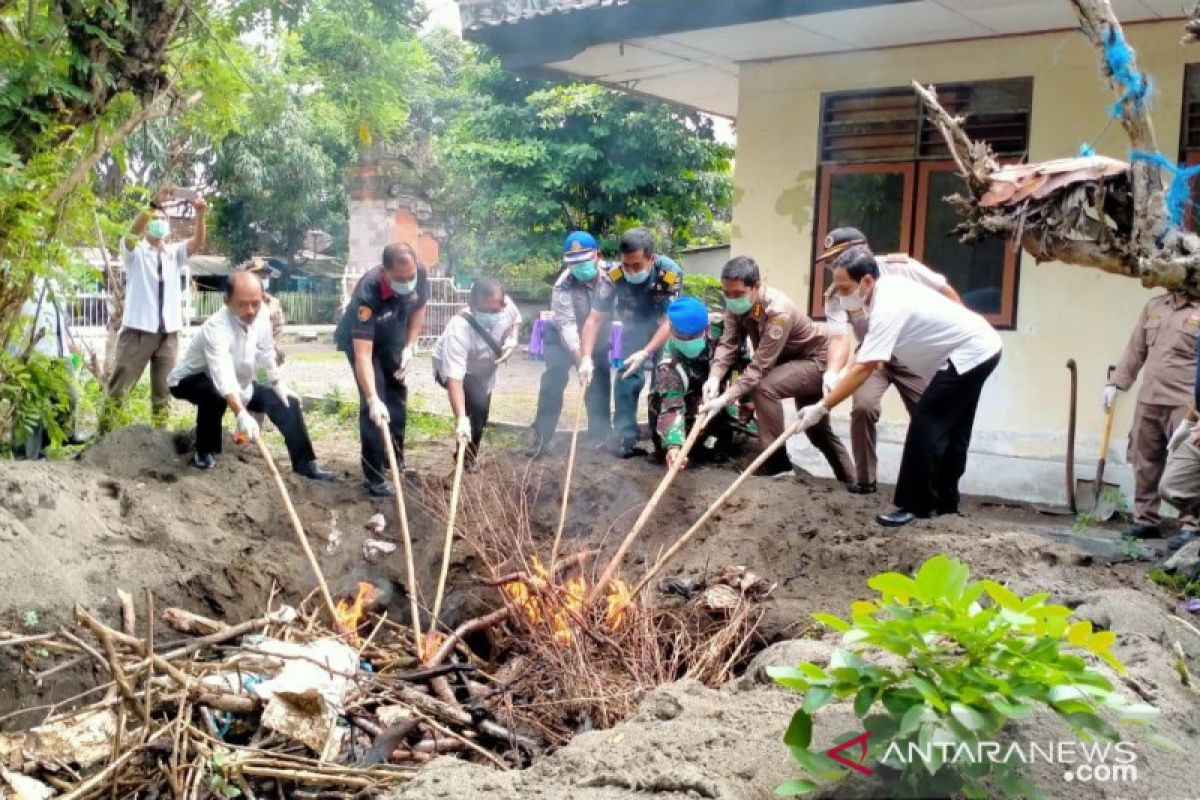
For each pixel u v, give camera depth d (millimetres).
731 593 5379
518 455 7582
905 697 2764
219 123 7965
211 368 6125
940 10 7410
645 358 7070
